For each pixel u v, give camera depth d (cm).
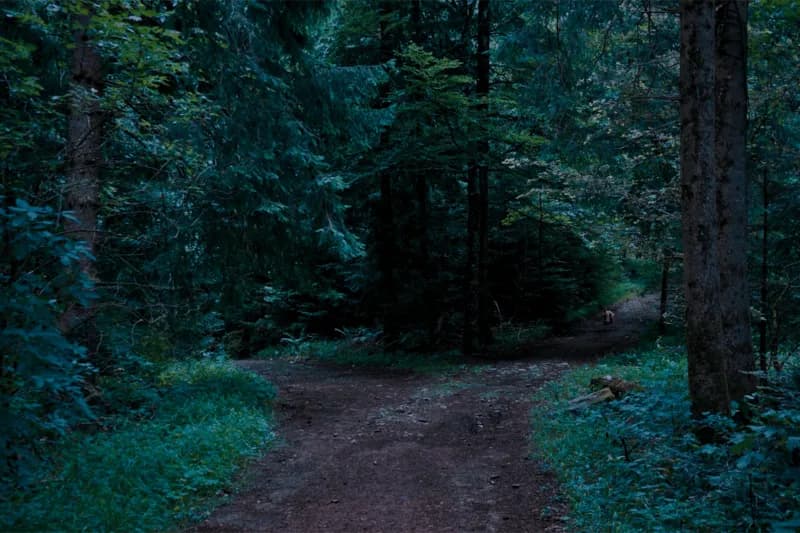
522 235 2105
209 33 891
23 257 457
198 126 895
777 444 454
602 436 752
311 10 1086
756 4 955
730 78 773
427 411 1046
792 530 405
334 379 1454
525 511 602
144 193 872
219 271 1082
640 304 2864
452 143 1551
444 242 1978
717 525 481
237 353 2275
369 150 1599
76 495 534
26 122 706
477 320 1867
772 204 975
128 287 869
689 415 687
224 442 756
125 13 660
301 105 1100
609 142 1259
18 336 438
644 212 1100
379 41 1716
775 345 896
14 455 493
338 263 1956
